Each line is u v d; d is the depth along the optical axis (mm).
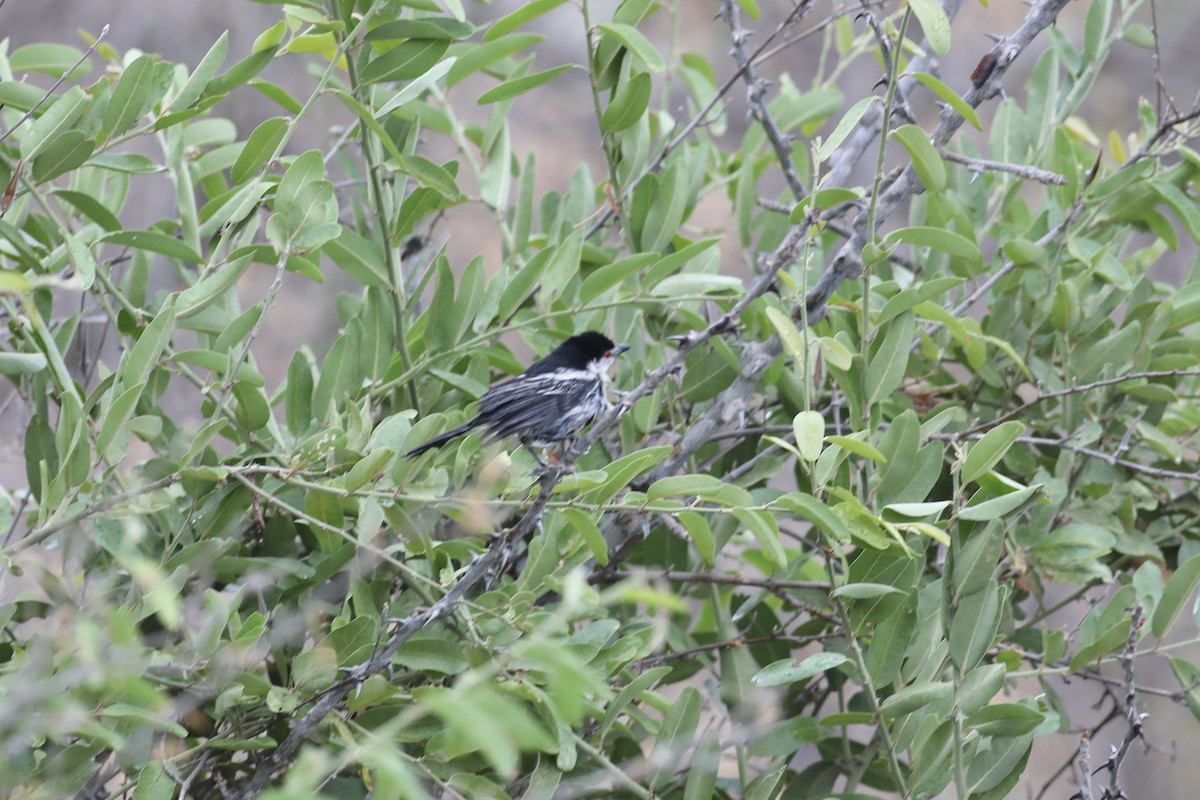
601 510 6609
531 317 8625
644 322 9391
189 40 20188
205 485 7355
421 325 8281
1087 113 21609
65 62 8828
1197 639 7031
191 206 8281
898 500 7117
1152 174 9078
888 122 6793
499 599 6789
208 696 6355
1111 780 6547
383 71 7426
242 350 7012
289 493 7484
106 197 8742
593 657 6637
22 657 5938
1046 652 7680
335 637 6473
